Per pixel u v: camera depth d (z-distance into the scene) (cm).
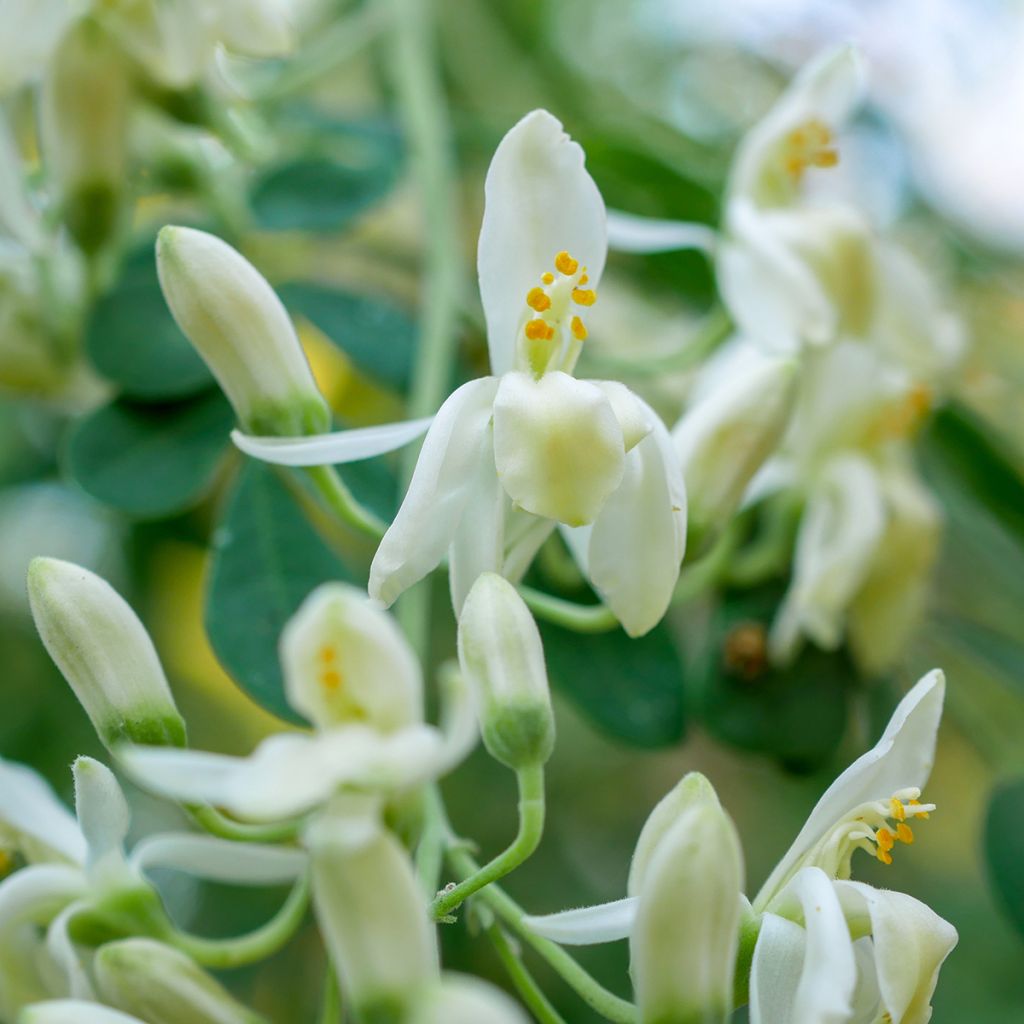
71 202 23
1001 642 25
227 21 22
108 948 19
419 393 23
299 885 20
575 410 19
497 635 19
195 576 26
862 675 24
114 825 19
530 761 19
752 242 23
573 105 29
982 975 28
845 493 23
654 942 18
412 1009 18
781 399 21
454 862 20
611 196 25
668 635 23
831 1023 18
